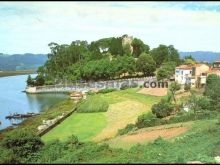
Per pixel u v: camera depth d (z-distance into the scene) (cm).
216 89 12006
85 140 9288
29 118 13950
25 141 6762
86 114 13375
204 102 11012
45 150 6694
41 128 10819
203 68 17775
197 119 9800
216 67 18775
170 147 6397
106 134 9975
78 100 17112
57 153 6462
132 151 5984
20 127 11956
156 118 10144
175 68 19012
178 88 14788
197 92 14400
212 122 8800
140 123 9975
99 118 12475
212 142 6681
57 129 10944
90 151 5878
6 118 14488
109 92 18825
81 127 11094
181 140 7100
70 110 13950
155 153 5609
